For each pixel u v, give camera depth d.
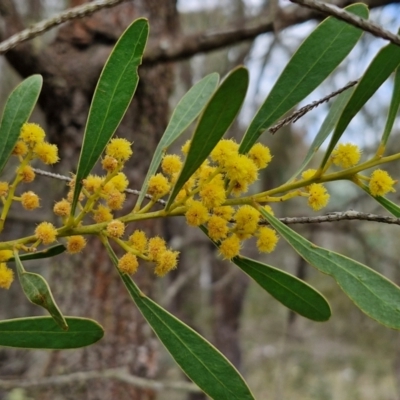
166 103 0.62
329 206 1.20
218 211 0.22
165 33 0.58
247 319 1.76
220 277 1.35
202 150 0.20
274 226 0.21
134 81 0.22
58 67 0.53
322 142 0.23
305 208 1.12
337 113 0.24
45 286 0.19
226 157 0.21
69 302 0.57
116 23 0.56
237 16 0.79
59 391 0.57
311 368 1.64
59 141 0.56
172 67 0.64
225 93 0.18
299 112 0.23
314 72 0.22
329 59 0.22
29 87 0.22
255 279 0.23
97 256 0.58
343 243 1.36
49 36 0.79
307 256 0.21
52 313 0.19
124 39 0.22
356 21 0.19
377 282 0.21
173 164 0.23
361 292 0.21
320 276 1.37
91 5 0.24
